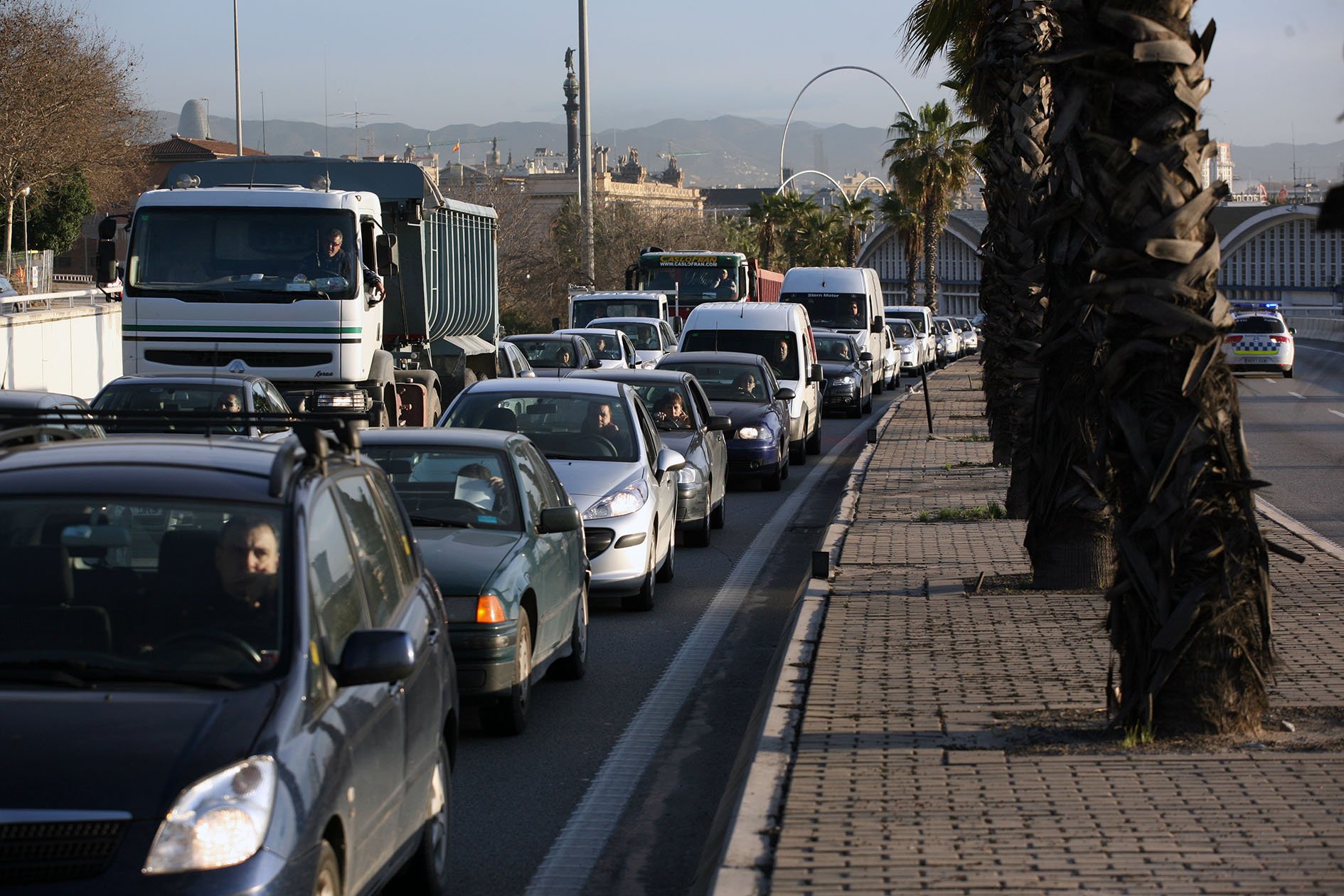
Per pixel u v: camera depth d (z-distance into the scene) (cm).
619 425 4112
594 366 9450
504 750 2538
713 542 5156
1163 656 2142
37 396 4094
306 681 1390
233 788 1244
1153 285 2123
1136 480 2152
